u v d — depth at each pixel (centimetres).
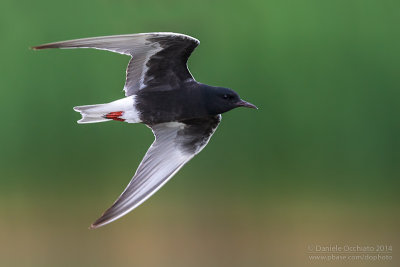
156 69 1140
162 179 1181
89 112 1133
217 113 1181
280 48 1803
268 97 1784
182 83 1155
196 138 1216
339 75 1809
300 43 1819
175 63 1138
